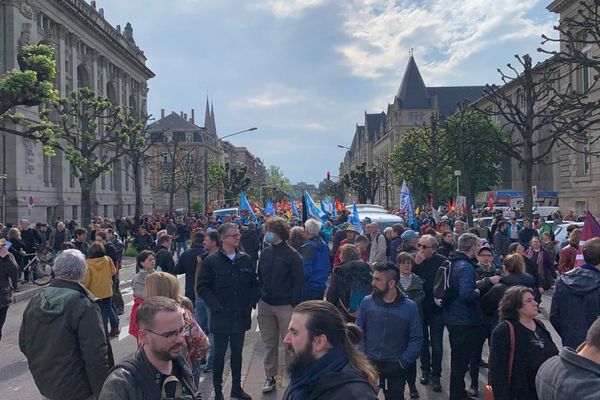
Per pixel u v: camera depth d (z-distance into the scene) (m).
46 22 42.22
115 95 59.53
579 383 2.94
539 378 3.19
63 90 44.41
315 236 9.21
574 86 36.25
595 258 5.42
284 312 7.54
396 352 5.32
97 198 53.19
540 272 12.03
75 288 4.40
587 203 36.25
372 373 2.80
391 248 12.61
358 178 71.06
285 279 7.55
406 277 7.01
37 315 4.26
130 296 17.03
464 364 6.69
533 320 4.59
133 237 31.72
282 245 7.69
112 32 57.56
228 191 71.31
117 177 59.44
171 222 30.61
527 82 19.50
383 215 19.64
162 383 3.10
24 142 36.62
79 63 49.47
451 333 6.70
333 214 27.06
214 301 6.84
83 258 4.53
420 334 5.39
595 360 3.01
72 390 4.25
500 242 16.66
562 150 40.00
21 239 18.95
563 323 5.46
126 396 2.95
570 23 17.88
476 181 53.19
